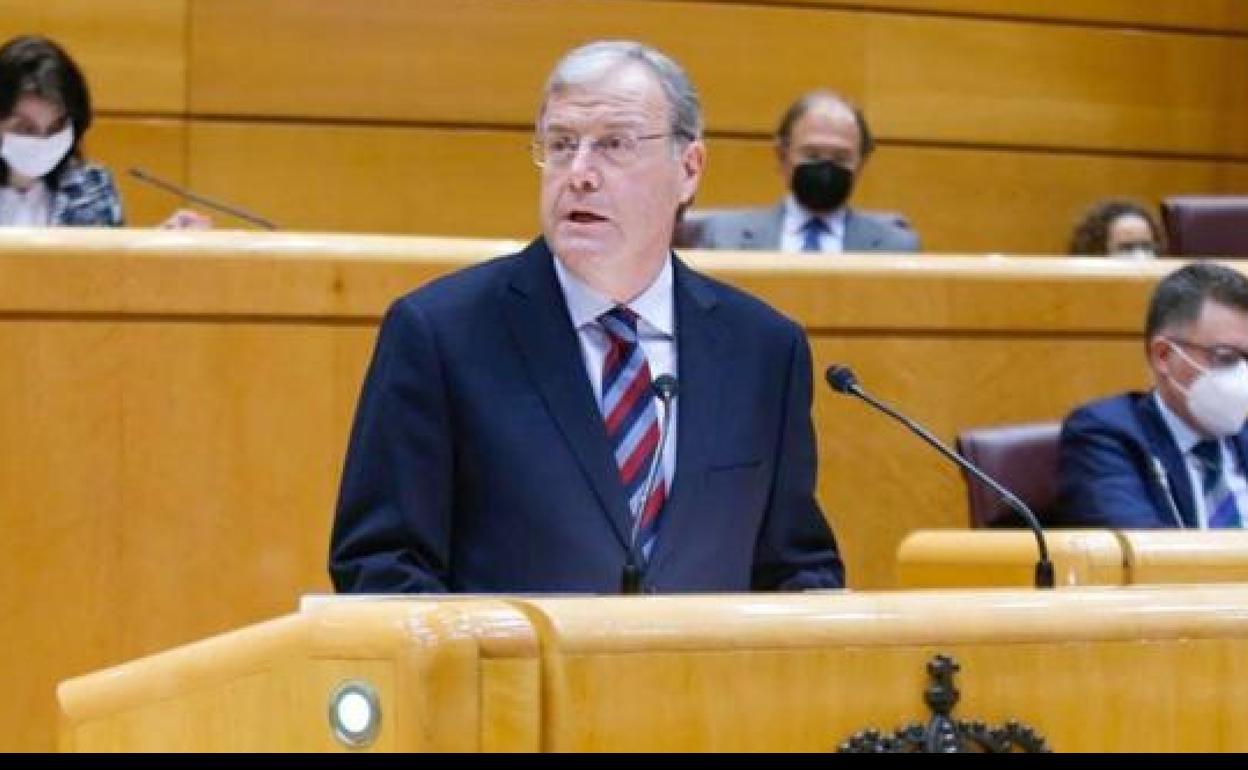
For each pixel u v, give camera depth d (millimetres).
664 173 9609
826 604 7098
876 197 24609
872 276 15695
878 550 15734
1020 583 12211
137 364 13508
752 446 9781
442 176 22953
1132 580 11844
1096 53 25406
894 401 15789
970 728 7172
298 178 22562
